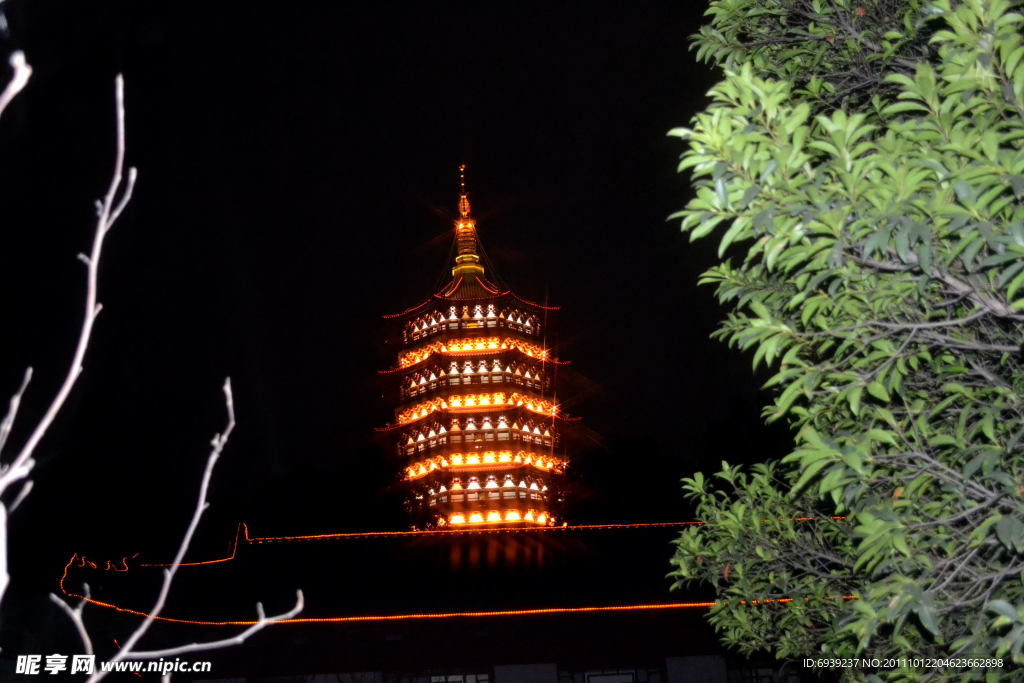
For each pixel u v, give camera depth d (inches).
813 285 184.5
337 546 1074.7
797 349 201.8
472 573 997.8
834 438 207.0
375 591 958.4
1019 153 158.2
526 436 2338.8
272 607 916.6
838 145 172.6
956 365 212.1
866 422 238.1
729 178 182.1
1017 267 159.6
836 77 274.8
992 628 188.7
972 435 198.8
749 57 284.5
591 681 901.2
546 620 915.4
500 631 908.0
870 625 193.0
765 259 180.2
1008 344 199.8
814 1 272.5
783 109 176.1
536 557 1031.6
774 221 176.1
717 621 355.9
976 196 161.5
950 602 214.2
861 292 185.9
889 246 179.3
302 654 880.3
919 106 174.6
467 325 2406.5
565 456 2391.7
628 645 896.9
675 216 183.8
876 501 215.9
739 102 185.0
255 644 882.8
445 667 885.8
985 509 204.8
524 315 2470.5
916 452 202.1
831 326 197.5
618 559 1024.9
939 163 166.7
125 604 909.8
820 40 275.6
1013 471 199.5
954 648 216.7
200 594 951.0
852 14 266.1
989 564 218.7
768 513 323.0
